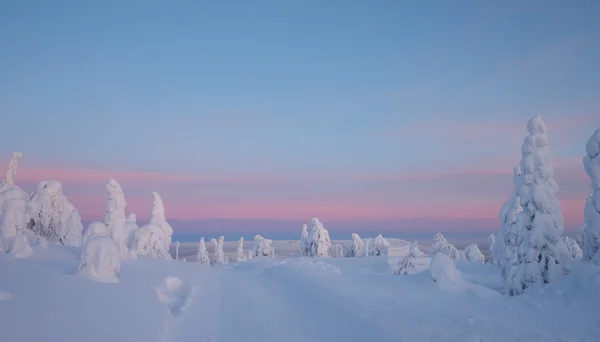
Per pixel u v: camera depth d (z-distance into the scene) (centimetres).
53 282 1330
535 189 1747
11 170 3594
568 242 3706
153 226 3581
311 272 2641
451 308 1414
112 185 2667
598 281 1354
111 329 815
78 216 3694
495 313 1298
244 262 5706
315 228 6681
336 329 1144
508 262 2298
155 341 778
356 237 6644
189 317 1257
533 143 1778
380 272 3494
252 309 1470
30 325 780
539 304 1359
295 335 1094
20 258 1991
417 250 3162
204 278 2402
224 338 1053
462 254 4609
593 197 1762
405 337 1035
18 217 2250
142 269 2173
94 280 1466
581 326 1084
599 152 1756
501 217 3064
